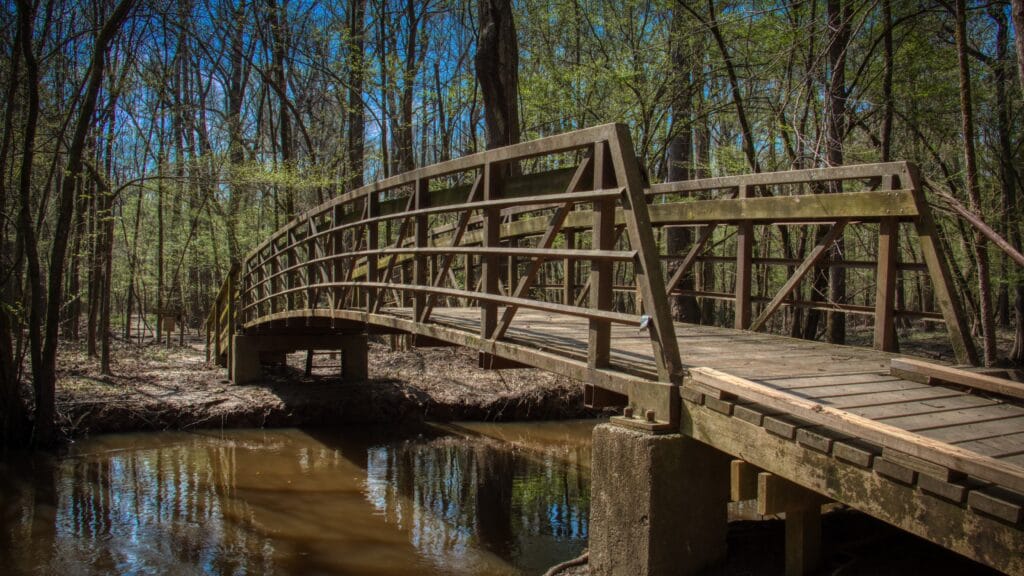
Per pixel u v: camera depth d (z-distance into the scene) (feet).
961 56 27.43
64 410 37.11
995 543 9.07
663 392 13.83
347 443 37.65
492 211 19.66
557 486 30.60
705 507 13.79
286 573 21.35
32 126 33.01
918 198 17.87
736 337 21.84
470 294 20.43
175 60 71.67
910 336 71.26
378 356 54.08
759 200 22.15
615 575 13.92
